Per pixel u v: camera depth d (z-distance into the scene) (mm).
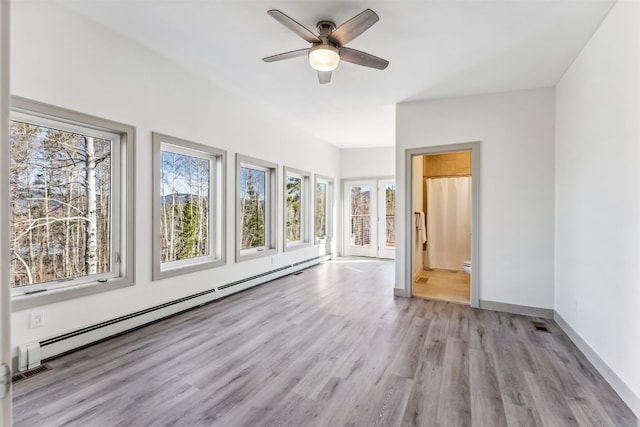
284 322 3324
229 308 3756
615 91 2193
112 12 2510
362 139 6938
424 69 3297
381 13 2383
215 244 4137
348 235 8109
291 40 2877
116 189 2969
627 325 2020
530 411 1899
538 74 3301
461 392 2086
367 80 3621
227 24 2629
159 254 3293
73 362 2412
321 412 1872
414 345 2793
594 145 2510
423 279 5508
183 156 3725
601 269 2373
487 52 2926
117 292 2914
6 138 595
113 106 2830
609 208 2264
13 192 2367
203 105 3768
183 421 1781
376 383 2184
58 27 2439
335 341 2863
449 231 6277
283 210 5508
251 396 2021
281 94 4207
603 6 2223
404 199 4297
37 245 2486
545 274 3562
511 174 3727
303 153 6156
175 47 3053
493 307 3799
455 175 6266
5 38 594
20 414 1815
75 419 1781
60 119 2523
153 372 2293
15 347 2248
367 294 4422
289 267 5719
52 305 2463
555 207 3500
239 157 4371
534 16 2373
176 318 3398
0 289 591
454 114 4023
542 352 2682
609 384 2203
